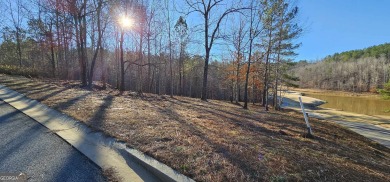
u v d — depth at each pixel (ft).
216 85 132.36
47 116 19.20
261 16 56.18
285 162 11.87
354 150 20.74
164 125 17.92
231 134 17.25
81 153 12.27
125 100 31.71
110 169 10.66
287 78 88.99
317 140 20.62
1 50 105.70
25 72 61.98
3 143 13.12
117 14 49.60
